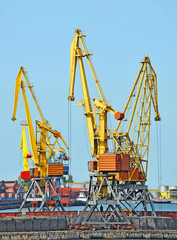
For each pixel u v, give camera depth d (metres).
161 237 196.38
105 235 198.62
